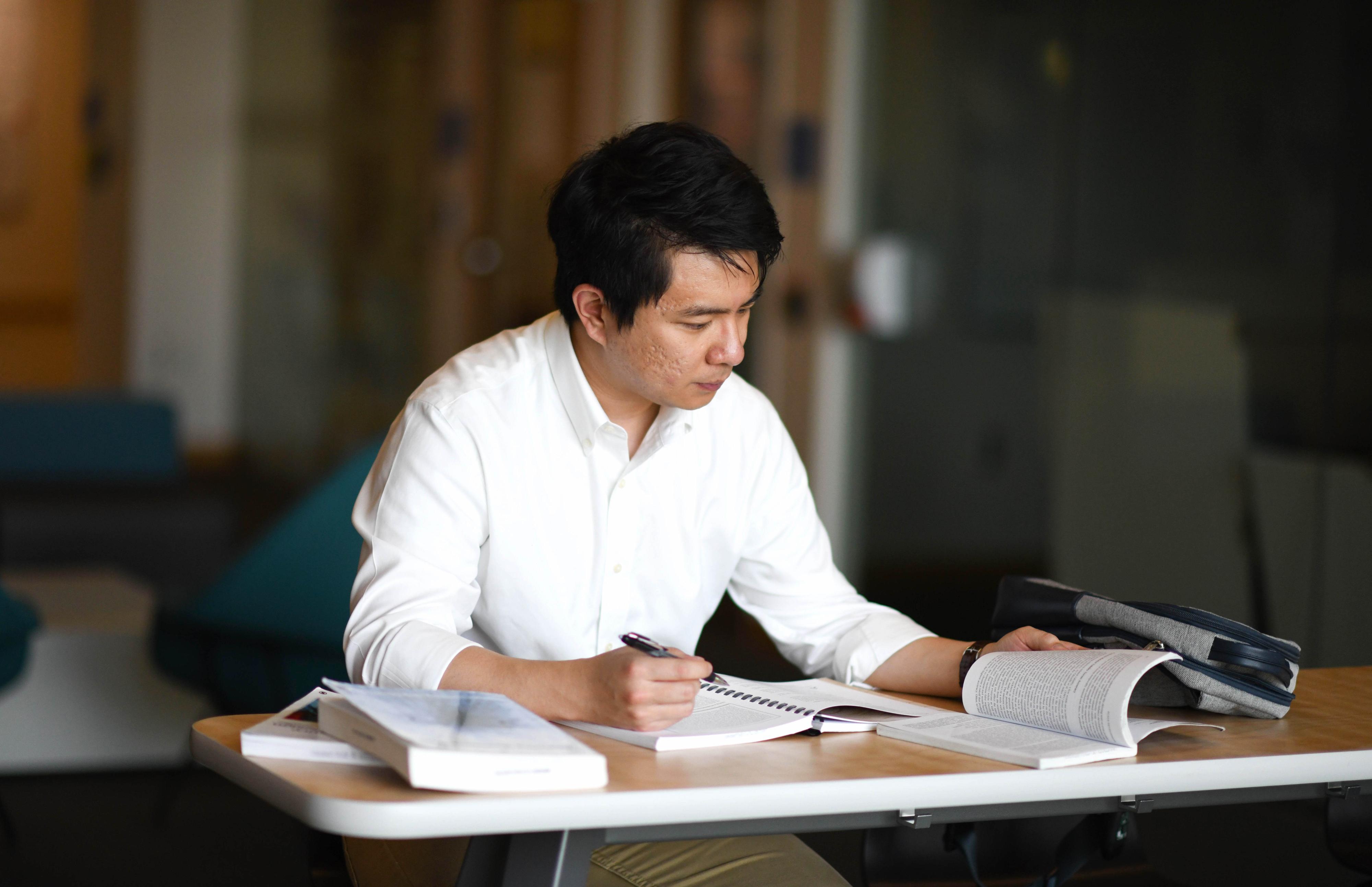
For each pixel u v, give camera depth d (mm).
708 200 1382
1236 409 3205
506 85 5984
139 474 5211
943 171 4062
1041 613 1578
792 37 4547
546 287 5938
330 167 7078
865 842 1591
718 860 1545
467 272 6199
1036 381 3781
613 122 5359
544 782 1084
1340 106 2939
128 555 4738
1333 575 2977
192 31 7586
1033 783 1194
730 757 1222
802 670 1785
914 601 4219
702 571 1710
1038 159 3750
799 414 4590
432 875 1432
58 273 7961
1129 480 3502
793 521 1770
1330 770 1299
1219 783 1261
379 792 1065
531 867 1084
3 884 2615
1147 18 3402
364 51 6789
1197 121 3279
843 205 4438
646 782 1119
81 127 7602
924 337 4160
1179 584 3355
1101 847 1520
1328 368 2986
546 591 1608
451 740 1084
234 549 5484
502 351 1641
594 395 1594
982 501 3979
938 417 4117
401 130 6562
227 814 3064
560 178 1501
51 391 6008
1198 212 3283
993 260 3908
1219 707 1433
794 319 4582
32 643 3184
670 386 1465
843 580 1795
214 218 7766
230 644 2703
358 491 2729
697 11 4953
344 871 1555
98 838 2887
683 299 1404
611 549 1622
